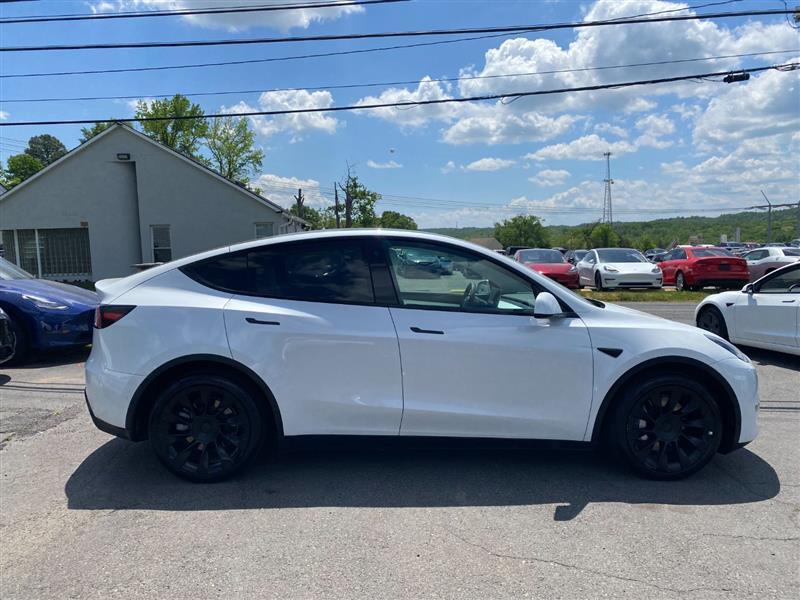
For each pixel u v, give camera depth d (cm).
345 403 386
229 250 409
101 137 2552
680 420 395
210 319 386
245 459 390
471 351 385
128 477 404
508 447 395
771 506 358
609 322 397
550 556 302
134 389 384
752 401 397
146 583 279
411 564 295
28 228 2578
